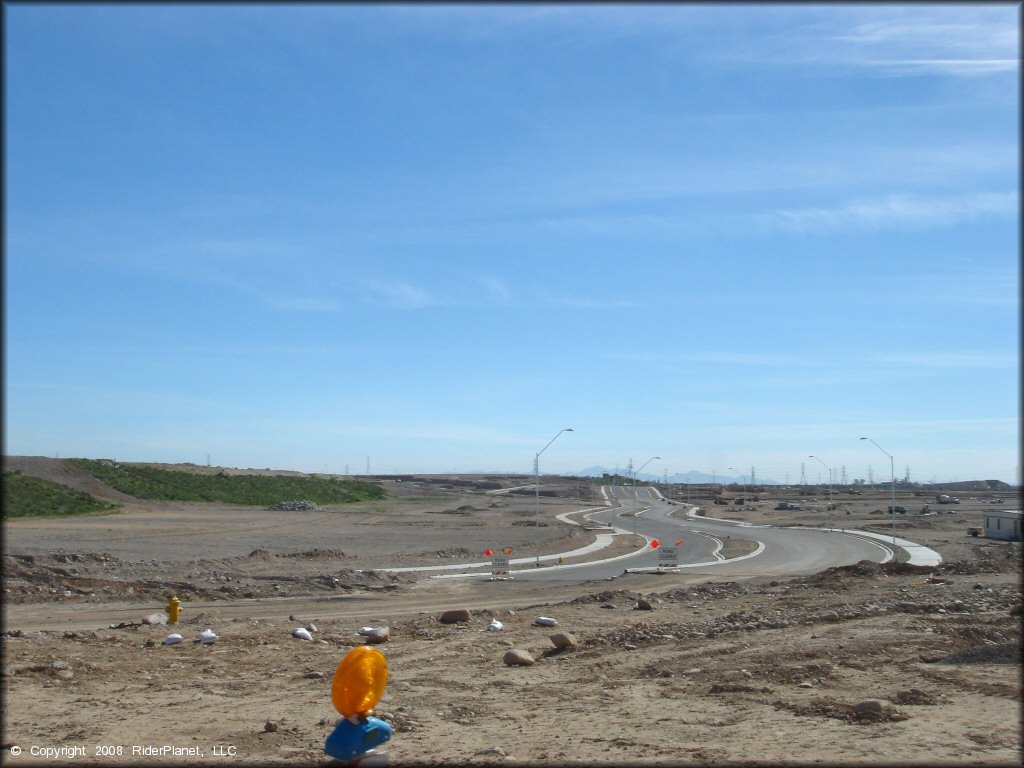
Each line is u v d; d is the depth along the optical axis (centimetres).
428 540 5991
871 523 8262
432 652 1684
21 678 1397
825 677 1246
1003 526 6078
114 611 2509
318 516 8706
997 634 1538
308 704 1240
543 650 1689
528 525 7750
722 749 925
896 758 870
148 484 9562
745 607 2366
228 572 3581
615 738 994
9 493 7525
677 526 8344
